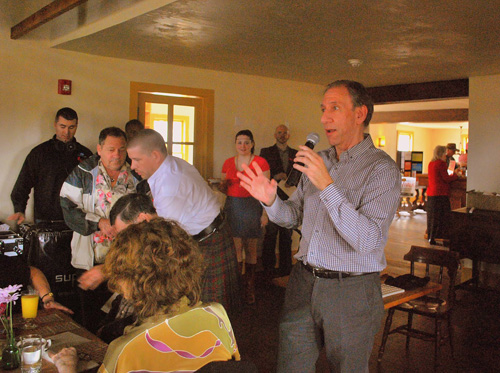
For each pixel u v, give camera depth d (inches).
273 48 163.2
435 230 286.7
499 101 211.3
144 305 44.5
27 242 139.1
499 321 163.5
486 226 180.7
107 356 43.4
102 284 125.1
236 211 175.3
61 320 80.7
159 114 199.9
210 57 180.1
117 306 87.8
